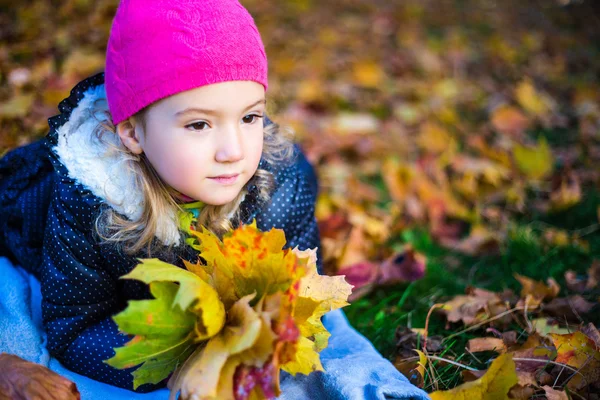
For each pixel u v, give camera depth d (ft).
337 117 10.35
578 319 5.69
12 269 5.84
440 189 8.16
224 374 3.60
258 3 15.17
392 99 11.15
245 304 3.68
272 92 10.74
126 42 4.32
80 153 4.72
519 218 7.82
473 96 11.39
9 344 5.05
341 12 15.53
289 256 3.76
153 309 3.66
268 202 5.30
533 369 4.93
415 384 5.01
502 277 6.72
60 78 9.91
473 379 4.88
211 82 4.15
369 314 6.23
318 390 4.78
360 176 8.82
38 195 5.54
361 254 6.95
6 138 8.03
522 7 16.92
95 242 4.80
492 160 8.87
